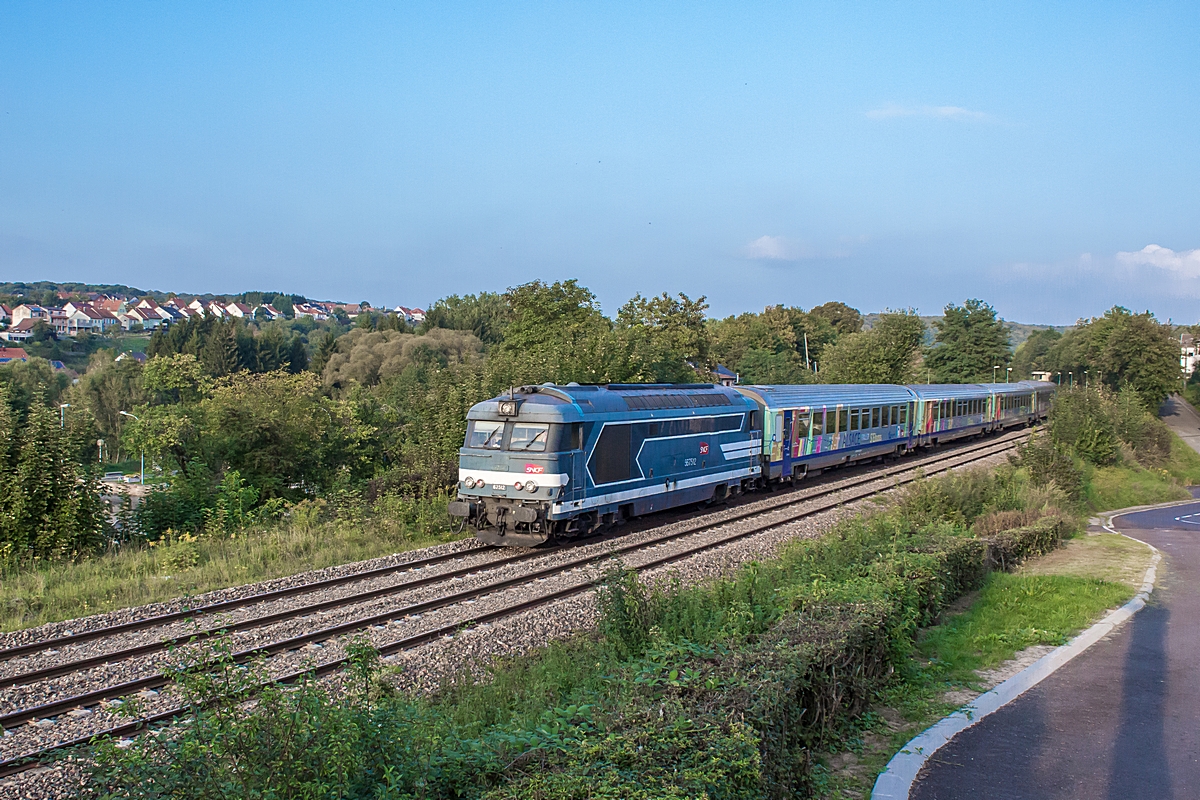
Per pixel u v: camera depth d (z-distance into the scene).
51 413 18.52
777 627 9.09
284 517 21.61
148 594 14.66
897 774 7.48
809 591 10.68
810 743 7.85
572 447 18.12
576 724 7.57
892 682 9.83
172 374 42.25
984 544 15.83
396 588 14.74
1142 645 11.56
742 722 6.41
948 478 22.64
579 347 29.48
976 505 22.16
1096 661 10.88
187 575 15.84
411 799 5.57
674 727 6.24
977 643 11.60
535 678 10.22
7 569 16.31
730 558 17.83
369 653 7.40
